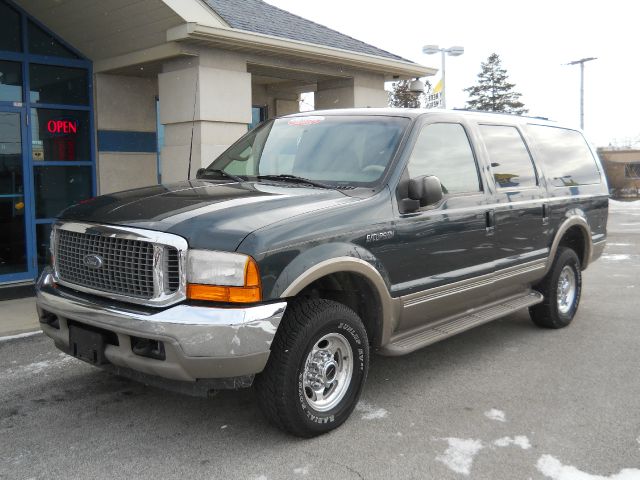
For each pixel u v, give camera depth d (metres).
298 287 3.66
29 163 8.97
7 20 8.75
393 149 4.61
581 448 3.86
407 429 4.11
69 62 9.37
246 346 3.45
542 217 6.00
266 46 8.75
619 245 13.91
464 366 5.40
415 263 4.54
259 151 5.24
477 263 5.18
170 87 8.89
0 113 8.70
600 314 7.35
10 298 7.75
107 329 3.66
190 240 3.51
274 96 12.58
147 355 3.56
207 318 3.41
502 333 6.48
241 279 3.46
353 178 4.55
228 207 3.80
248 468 3.57
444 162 4.96
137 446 3.83
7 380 4.96
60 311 3.95
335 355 4.11
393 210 4.36
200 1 8.17
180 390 3.64
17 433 4.01
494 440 3.96
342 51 9.91
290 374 3.70
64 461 3.64
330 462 3.65
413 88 12.42
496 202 5.38
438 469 3.58
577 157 7.00
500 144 5.73
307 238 3.77
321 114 5.31
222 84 8.75
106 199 4.26
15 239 8.88
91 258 3.86
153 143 10.36
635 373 5.24
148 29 8.34
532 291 6.34
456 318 5.23
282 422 3.79
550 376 5.16
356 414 4.34
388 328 4.40
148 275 3.60
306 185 4.54
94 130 9.68
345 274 4.14
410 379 5.07
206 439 3.93
